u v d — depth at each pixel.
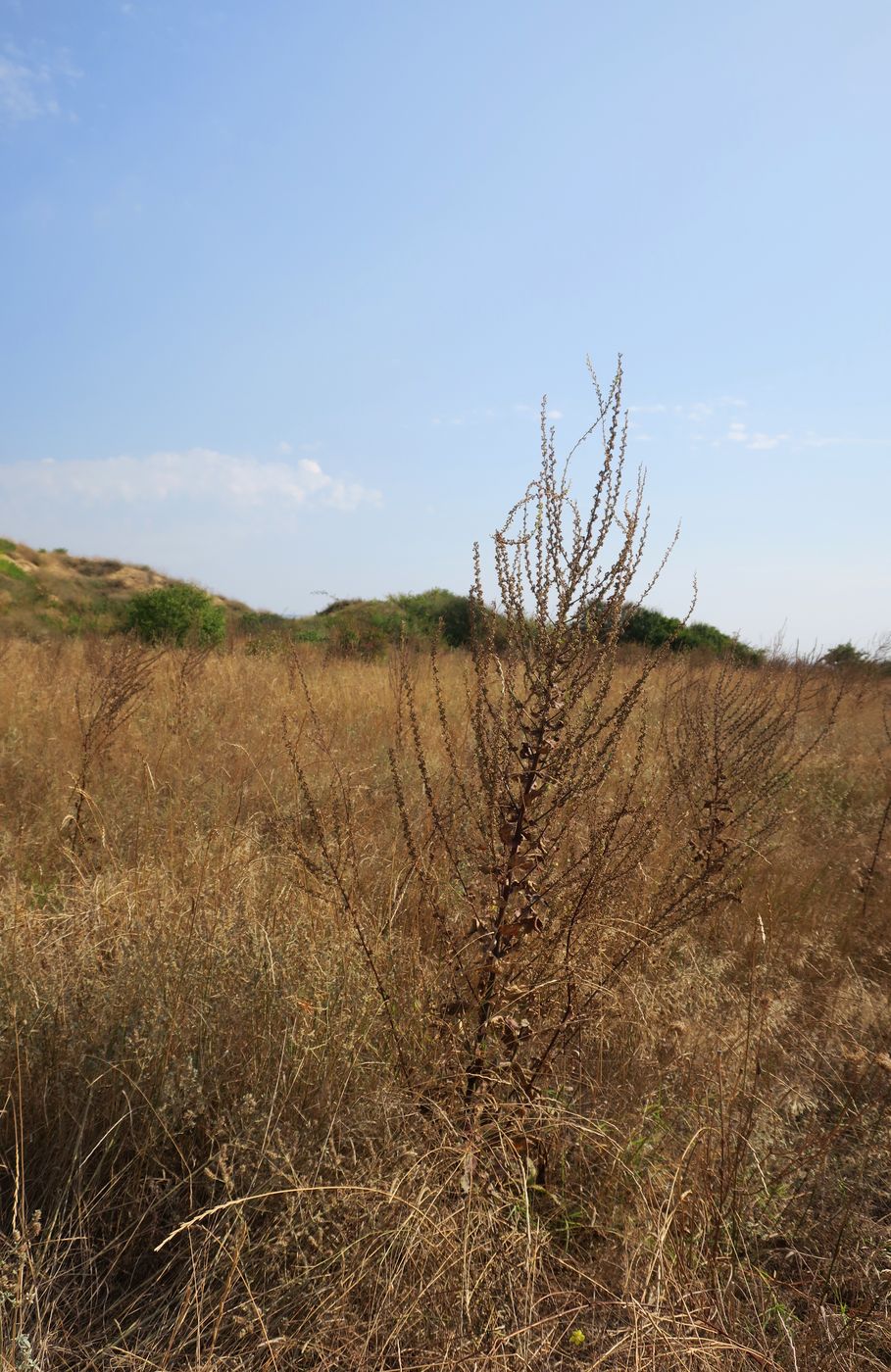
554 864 2.96
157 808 5.07
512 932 2.74
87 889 3.74
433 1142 2.44
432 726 7.42
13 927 3.29
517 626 2.83
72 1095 2.57
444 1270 2.07
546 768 2.80
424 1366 1.83
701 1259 2.31
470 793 3.07
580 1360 2.02
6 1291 1.96
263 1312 1.99
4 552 33.69
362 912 3.44
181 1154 2.37
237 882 3.74
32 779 5.64
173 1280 2.19
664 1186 2.48
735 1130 2.73
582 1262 2.36
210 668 10.20
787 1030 3.35
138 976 2.98
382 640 15.96
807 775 6.88
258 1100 2.53
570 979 2.78
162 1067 2.59
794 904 4.75
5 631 20.33
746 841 4.55
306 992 2.98
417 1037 2.94
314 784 5.45
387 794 5.47
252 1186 2.26
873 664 10.62
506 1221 2.27
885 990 3.95
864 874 5.10
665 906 3.54
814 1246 2.51
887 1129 2.83
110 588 33.66
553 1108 2.62
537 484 2.78
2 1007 2.82
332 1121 2.43
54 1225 2.25
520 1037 2.72
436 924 3.28
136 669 7.00
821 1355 2.04
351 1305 2.04
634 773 3.16
